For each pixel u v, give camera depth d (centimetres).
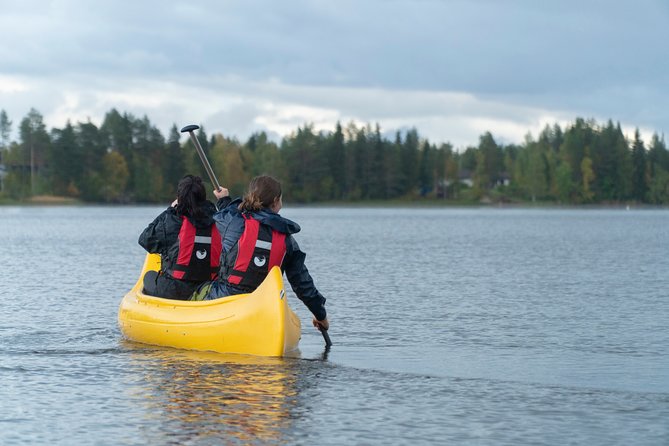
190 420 663
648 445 613
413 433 637
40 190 14512
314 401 729
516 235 4788
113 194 14738
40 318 1216
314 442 612
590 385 813
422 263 2452
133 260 2492
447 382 818
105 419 665
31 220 7238
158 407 701
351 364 900
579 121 19438
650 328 1196
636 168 18100
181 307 947
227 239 930
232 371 837
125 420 662
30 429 639
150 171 14838
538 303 1477
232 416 675
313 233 4969
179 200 973
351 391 770
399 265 2362
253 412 688
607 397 761
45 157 15500
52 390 757
